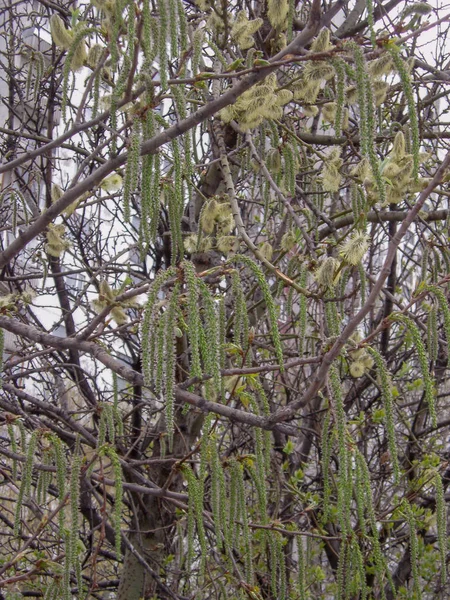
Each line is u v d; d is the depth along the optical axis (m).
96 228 6.44
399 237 2.46
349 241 2.91
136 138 2.57
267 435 3.05
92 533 5.00
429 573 5.81
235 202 3.49
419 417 6.69
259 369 2.77
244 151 4.56
